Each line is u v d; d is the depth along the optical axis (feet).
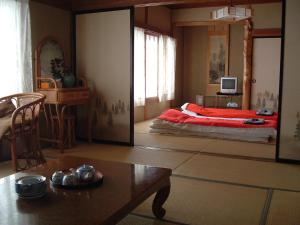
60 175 6.65
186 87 33.37
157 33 26.50
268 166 12.76
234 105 28.43
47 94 14.96
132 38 16.02
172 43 29.43
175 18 29.43
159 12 26.99
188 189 10.08
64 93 14.92
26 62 14.32
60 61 16.76
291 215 8.28
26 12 14.16
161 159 13.61
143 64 23.97
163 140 17.69
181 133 19.12
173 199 9.27
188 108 22.04
